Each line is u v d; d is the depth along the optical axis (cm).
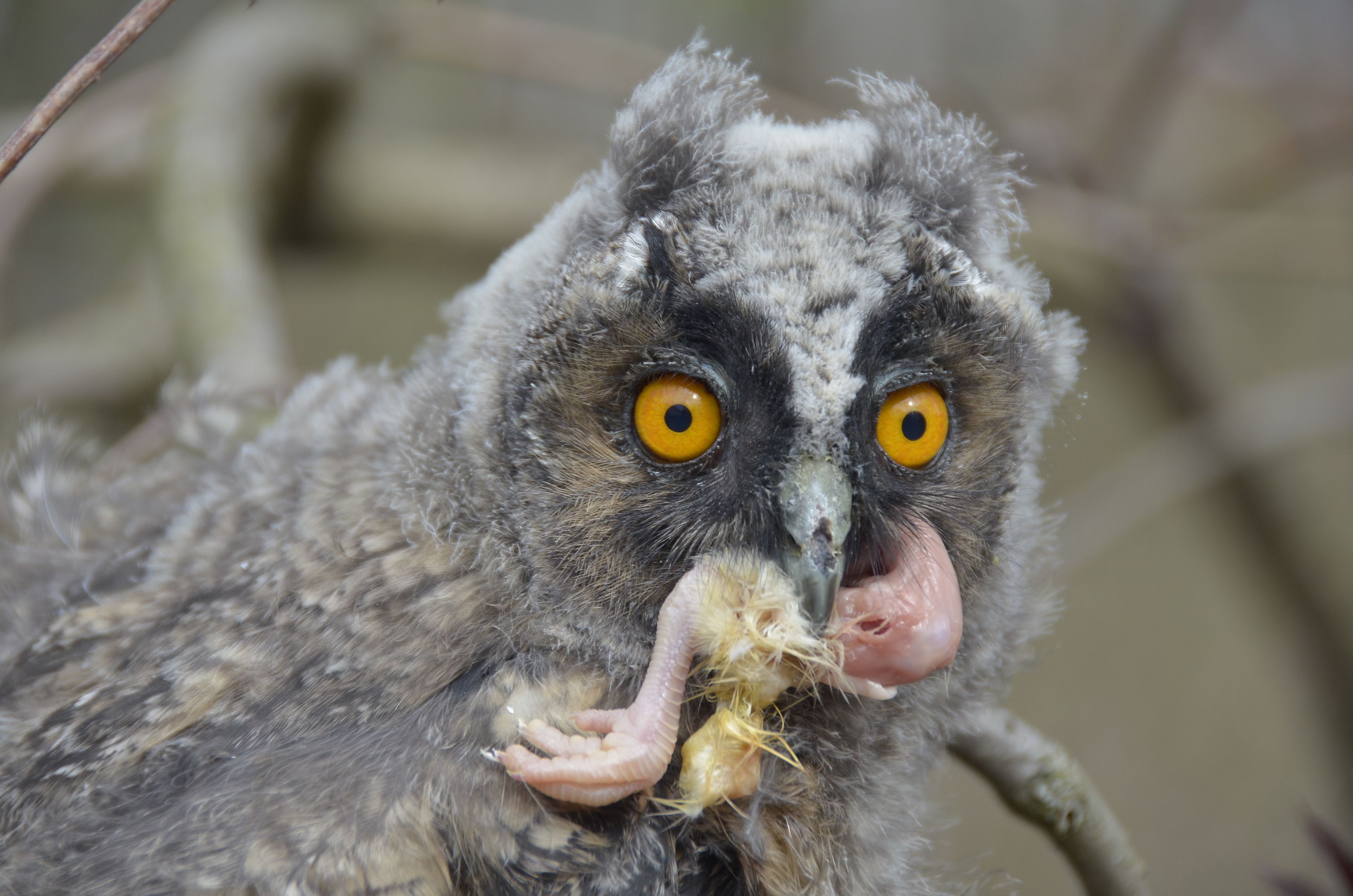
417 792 107
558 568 108
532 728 106
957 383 109
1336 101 163
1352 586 216
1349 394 163
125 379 153
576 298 108
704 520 108
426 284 219
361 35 148
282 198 161
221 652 109
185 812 107
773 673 107
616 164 109
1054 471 113
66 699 110
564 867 107
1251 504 171
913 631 108
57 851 108
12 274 158
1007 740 113
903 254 108
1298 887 109
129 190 156
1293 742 249
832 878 110
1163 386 165
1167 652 266
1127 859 114
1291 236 166
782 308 107
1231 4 150
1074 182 155
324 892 106
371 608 108
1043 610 114
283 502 111
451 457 109
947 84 146
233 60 139
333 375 117
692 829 109
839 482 107
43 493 118
